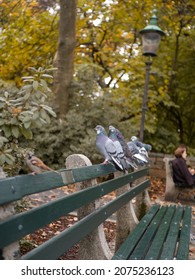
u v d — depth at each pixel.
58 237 2.23
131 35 15.80
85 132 10.97
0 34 12.87
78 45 15.48
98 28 15.39
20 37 13.17
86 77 11.73
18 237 1.84
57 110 11.28
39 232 5.28
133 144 5.06
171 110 17.67
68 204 2.46
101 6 14.91
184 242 3.60
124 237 4.47
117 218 4.52
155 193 10.47
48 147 10.74
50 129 10.74
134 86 16.33
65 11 11.44
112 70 15.91
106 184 3.41
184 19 15.18
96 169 3.33
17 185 1.96
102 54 15.77
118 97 13.51
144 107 9.98
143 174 5.63
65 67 11.47
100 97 11.55
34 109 3.72
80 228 2.57
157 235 3.71
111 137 4.00
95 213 2.96
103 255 3.02
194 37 16.34
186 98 17.38
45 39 13.85
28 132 3.82
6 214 1.89
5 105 3.72
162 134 16.77
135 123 14.91
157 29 9.55
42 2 14.60
